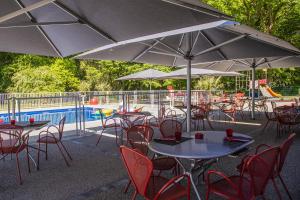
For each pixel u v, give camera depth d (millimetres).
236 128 8562
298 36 21672
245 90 23656
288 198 3309
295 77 25000
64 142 6645
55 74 23766
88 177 4184
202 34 5684
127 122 6266
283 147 2811
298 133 7516
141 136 4098
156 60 7891
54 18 3543
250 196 2486
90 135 7527
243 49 6086
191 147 3006
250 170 2406
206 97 14734
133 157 2482
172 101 13422
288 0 21484
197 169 3510
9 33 3957
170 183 2412
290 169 4348
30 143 6504
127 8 2637
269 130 8102
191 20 2551
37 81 22734
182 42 6117
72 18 3443
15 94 14844
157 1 2311
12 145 4215
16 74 23203
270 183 3762
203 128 8500
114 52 6477
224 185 2717
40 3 2367
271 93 18656
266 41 5355
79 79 26266
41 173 4379
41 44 4441
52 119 13359
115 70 26469
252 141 3242
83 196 3496
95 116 12328
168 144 3160
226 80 26469
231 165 4594
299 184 3723
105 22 3174
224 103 11422
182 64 8188
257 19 22969
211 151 2828
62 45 4531
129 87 27703
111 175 4262
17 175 4293
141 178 2463
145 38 3742
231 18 2262
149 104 15102
